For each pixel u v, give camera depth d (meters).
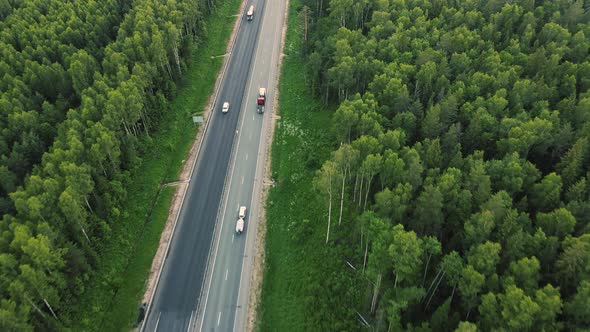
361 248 81.62
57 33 122.62
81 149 85.81
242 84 131.12
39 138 94.56
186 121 116.88
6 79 103.81
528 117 93.56
